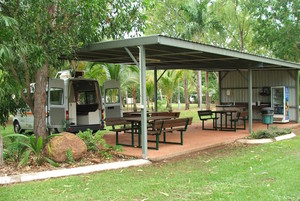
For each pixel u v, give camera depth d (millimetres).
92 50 8750
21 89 9203
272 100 16562
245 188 5434
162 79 26750
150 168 7141
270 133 11367
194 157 8430
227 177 6211
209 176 6316
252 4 24500
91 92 12078
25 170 6578
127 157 8102
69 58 10375
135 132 12703
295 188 5379
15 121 13953
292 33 23016
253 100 17781
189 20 24406
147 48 8820
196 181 5973
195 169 7012
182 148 9188
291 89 16672
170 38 7668
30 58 7746
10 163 7082
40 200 4922
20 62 8531
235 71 18328
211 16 24984
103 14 8852
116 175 6449
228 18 26500
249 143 10703
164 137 10227
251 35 28734
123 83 20000
